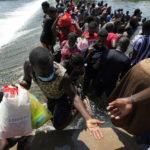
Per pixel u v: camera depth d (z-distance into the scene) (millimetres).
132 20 7367
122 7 15961
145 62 1627
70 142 2189
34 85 4309
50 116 2035
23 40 8328
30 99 1838
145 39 3389
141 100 1420
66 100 2311
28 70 2053
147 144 1846
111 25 4992
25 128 1789
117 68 3133
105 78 3312
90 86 4180
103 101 3682
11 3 18953
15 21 12062
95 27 3734
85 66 3564
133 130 1798
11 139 1925
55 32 4438
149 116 1556
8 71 5148
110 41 4074
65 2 15211
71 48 3414
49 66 1738
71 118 2314
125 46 3188
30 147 2121
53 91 2064
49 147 2139
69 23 4168
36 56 1678
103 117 3258
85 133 2320
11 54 6699
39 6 18031
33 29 10195
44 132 2334
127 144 2156
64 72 1903
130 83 1697
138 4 17344
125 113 1477
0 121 1701
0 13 14172
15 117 1698
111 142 2191
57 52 3654
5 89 1702
